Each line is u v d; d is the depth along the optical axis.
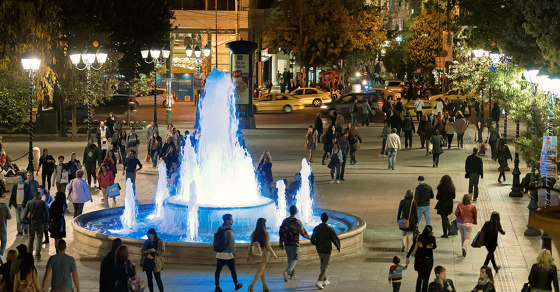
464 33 40.09
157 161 34.12
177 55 87.62
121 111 55.81
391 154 31.61
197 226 18.92
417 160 34.66
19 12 29.84
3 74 41.78
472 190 24.33
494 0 32.94
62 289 11.87
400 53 127.75
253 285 13.95
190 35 88.69
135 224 20.23
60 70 39.94
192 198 19.03
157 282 13.35
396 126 43.00
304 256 16.78
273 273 15.70
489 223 15.53
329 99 66.56
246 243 16.42
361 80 96.44
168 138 27.98
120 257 11.62
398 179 29.14
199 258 16.39
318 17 78.06
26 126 45.75
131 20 45.47
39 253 16.72
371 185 27.73
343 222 20.39
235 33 85.00
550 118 17.09
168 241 17.36
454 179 29.05
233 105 22.14
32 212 16.61
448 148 39.12
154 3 47.12
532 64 26.09
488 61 40.72
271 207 19.66
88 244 17.39
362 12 82.88
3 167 26.67
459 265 16.33
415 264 13.70
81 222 19.34
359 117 58.94
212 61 85.69
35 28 30.45
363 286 14.54
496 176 29.91
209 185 20.89
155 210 22.23
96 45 37.50
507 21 26.25
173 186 26.61
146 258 13.26
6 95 42.38
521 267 16.09
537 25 22.11
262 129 48.91
